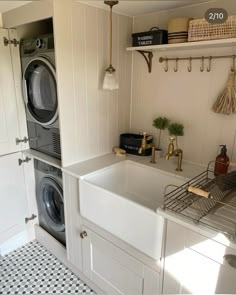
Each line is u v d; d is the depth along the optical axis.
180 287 1.26
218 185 1.36
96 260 1.75
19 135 2.10
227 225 1.10
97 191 1.52
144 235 1.32
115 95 2.01
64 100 1.66
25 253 2.27
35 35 2.00
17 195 2.21
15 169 2.14
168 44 1.55
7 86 1.93
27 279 1.99
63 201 2.01
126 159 1.96
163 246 1.27
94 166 1.81
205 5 1.57
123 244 1.49
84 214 1.68
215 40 1.34
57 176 2.01
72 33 1.58
